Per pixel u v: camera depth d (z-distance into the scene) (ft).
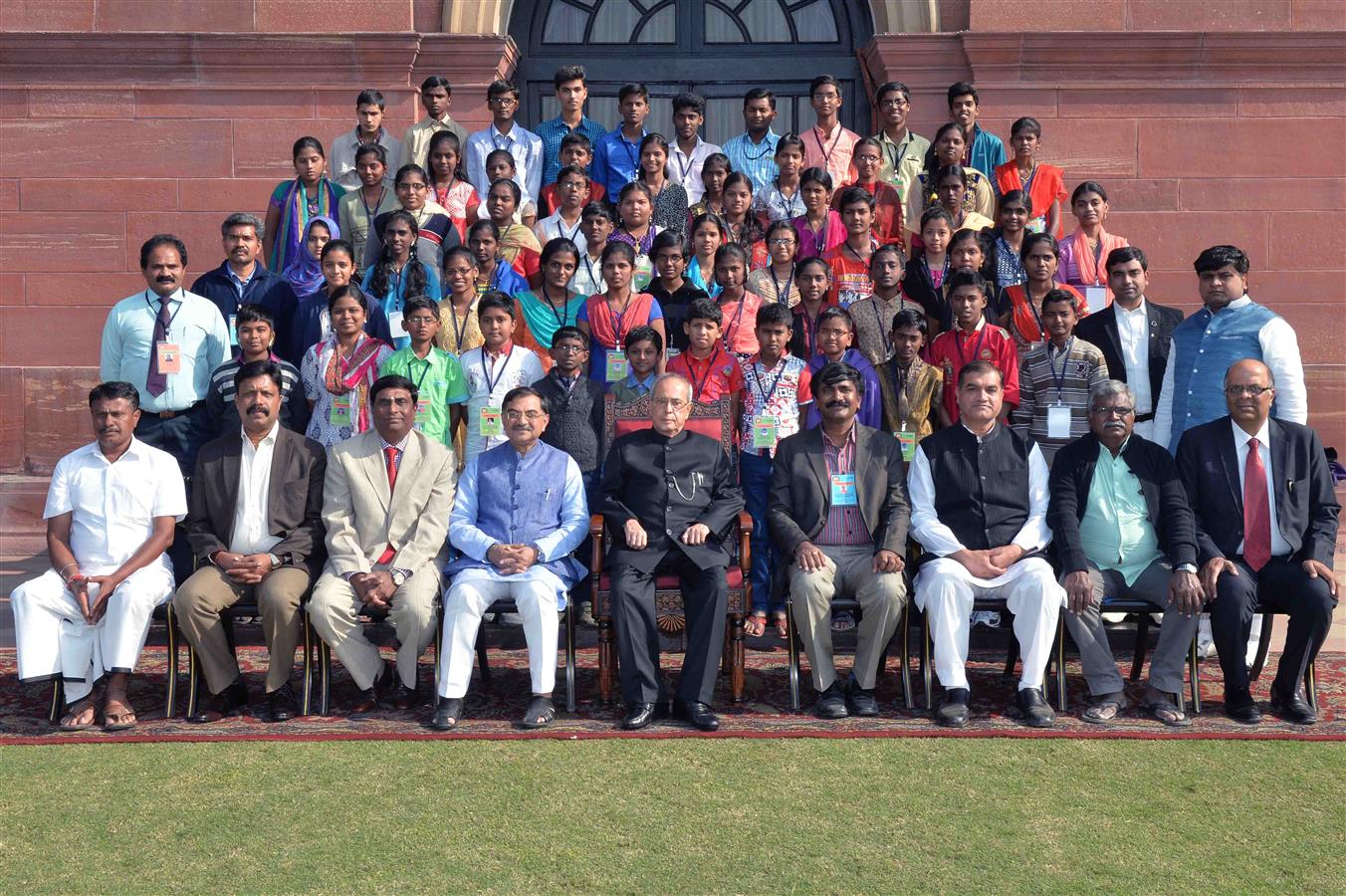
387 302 21.52
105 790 13.61
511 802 13.28
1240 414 16.87
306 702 16.48
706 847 12.16
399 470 17.37
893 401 20.03
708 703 16.11
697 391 19.83
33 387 28.96
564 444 19.44
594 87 30.76
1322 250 28.94
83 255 28.86
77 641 16.03
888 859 11.89
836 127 25.80
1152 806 13.15
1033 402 19.57
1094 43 28.17
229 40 28.17
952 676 16.10
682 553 16.93
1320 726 15.75
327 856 11.96
